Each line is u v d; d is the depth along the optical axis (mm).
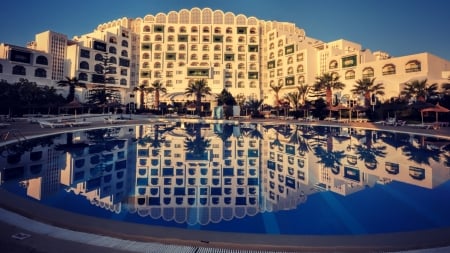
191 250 3914
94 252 3695
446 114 36250
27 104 42125
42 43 58750
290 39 72375
